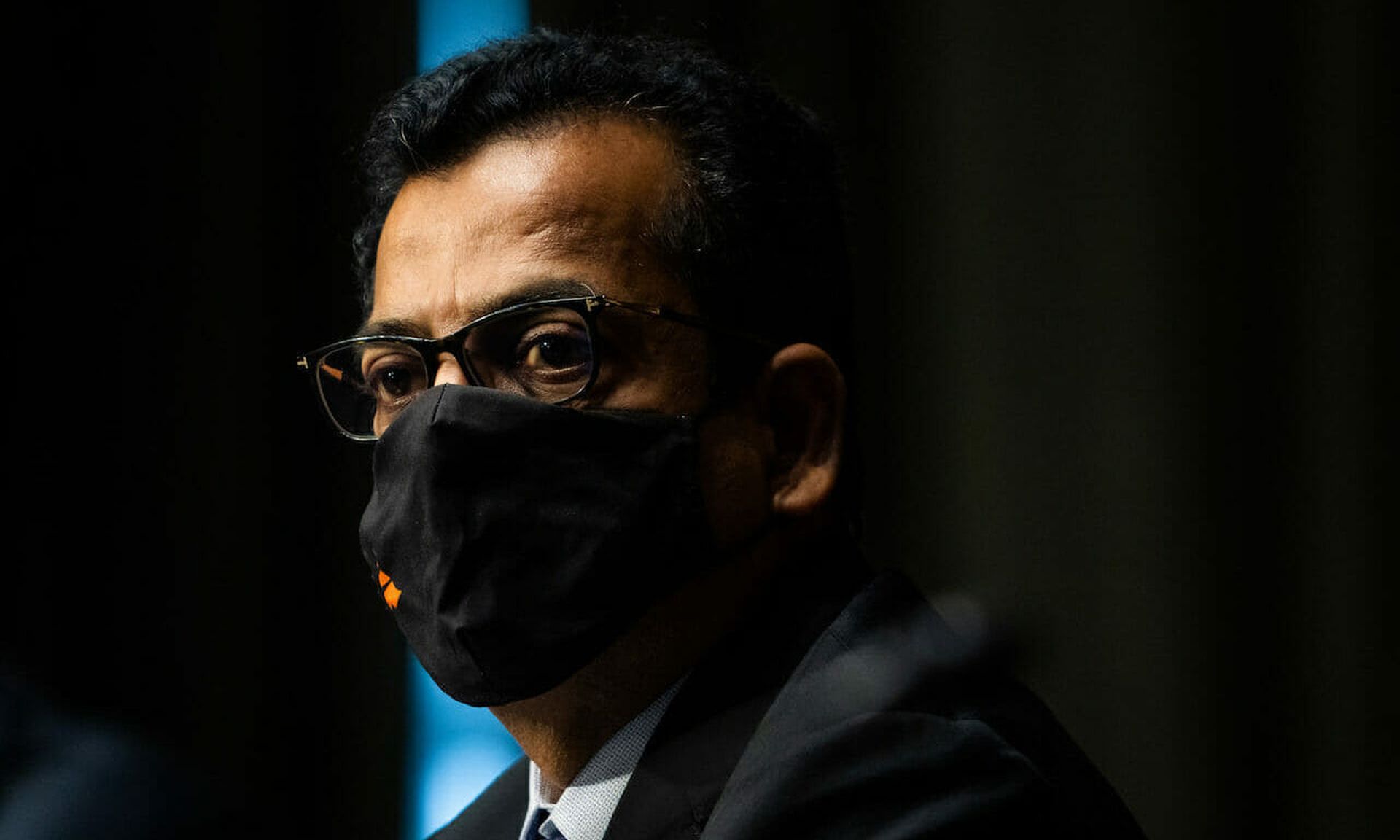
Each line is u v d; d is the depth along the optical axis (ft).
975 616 11.03
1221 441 28.73
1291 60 28.81
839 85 29.60
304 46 31.86
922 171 29.71
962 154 29.53
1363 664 27.94
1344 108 28.37
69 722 15.19
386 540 11.70
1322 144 28.50
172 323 31.76
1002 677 11.68
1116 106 29.17
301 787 31.04
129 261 31.78
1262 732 28.30
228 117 31.73
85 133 31.76
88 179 31.73
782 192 12.46
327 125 31.65
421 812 30.78
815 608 11.84
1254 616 28.43
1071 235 29.27
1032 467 29.19
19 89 31.42
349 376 12.60
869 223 29.68
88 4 31.86
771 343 12.04
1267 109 28.84
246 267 31.58
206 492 31.48
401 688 31.07
